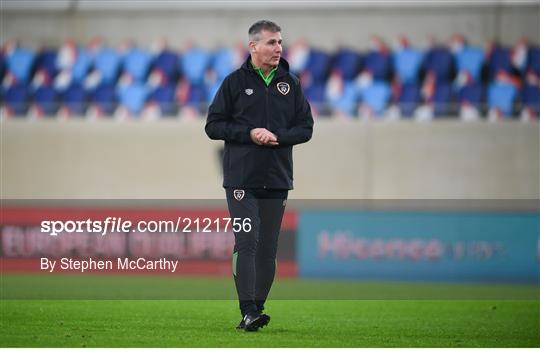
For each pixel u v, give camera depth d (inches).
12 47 2495.1
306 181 2074.3
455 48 2338.8
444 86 2279.8
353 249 1911.9
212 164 2114.9
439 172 2050.9
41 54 2479.1
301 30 2432.3
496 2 2352.4
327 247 1920.5
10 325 964.6
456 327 1013.2
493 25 2356.1
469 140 2046.0
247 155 861.8
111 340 839.7
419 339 888.3
